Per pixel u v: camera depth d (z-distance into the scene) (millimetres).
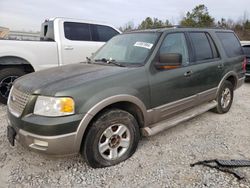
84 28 6512
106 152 3010
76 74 3000
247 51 8531
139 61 3326
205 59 4223
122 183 2662
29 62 5480
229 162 2986
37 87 2693
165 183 2652
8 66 5395
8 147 3445
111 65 3402
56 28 6043
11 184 2633
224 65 4633
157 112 3369
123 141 3076
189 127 4266
